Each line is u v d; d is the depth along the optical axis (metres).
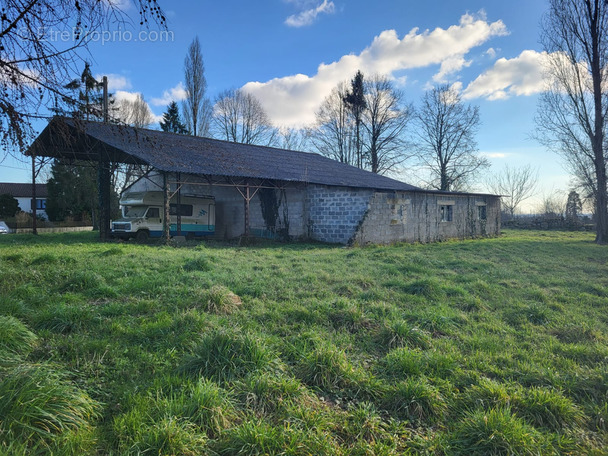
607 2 18.39
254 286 6.73
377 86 40.91
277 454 2.32
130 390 3.03
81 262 8.55
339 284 7.32
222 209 22.66
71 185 31.61
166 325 4.54
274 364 3.49
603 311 6.25
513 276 9.10
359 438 2.64
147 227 17.67
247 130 43.72
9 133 4.40
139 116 34.34
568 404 3.01
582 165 22.45
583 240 21.70
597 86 19.11
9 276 6.52
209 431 2.57
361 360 3.93
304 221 19.33
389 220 18.58
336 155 43.25
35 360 3.50
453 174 41.84
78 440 2.34
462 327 5.22
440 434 2.74
